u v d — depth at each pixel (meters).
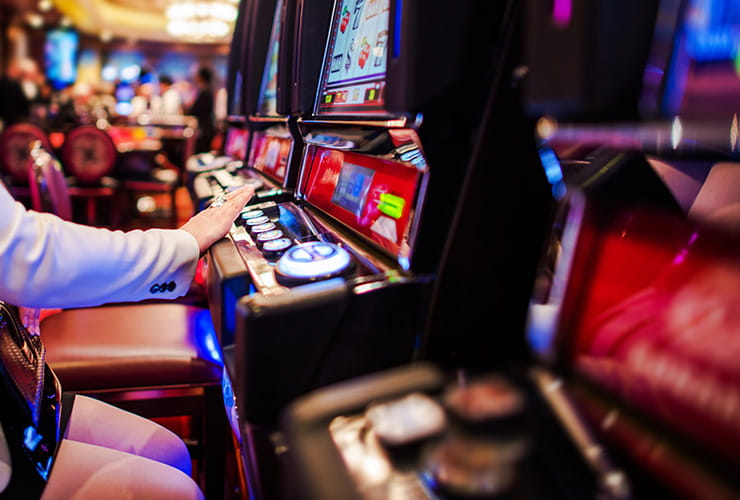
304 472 0.41
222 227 1.02
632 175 0.61
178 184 4.81
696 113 0.41
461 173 0.73
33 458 0.83
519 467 0.42
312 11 1.30
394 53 0.69
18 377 0.86
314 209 1.20
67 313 1.58
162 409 1.36
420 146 0.72
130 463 0.93
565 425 0.47
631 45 0.43
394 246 0.80
